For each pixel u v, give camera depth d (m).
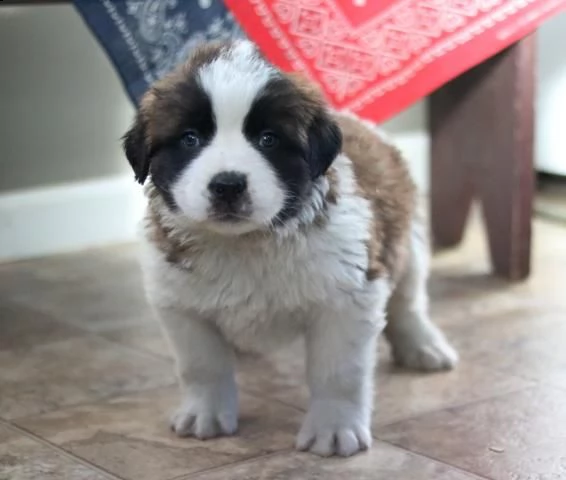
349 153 1.17
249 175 1.03
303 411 1.21
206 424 1.14
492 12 1.54
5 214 1.79
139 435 1.16
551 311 1.50
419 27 1.52
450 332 1.43
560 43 1.93
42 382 1.30
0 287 1.65
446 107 1.73
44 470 1.09
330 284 1.10
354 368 1.12
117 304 1.57
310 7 1.49
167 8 1.48
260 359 1.34
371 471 1.08
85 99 1.83
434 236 1.81
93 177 1.87
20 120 1.79
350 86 1.51
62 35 1.80
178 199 1.06
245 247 1.09
